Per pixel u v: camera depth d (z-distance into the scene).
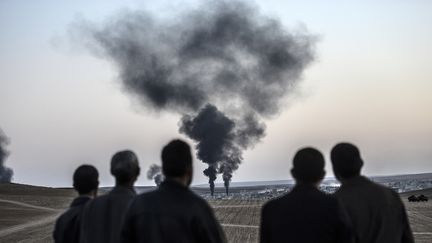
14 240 30.09
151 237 5.26
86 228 6.38
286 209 5.66
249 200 95.06
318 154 5.84
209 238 5.32
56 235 6.75
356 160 6.38
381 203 6.21
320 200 5.61
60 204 75.50
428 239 28.00
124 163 6.47
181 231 5.24
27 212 58.59
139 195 5.61
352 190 6.32
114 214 6.28
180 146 5.57
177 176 5.54
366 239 6.16
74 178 7.04
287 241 5.56
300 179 5.79
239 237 30.20
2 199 82.50
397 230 6.23
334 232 5.52
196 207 5.36
